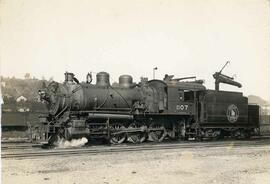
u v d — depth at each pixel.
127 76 19.14
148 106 19.23
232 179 10.14
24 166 10.97
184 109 20.47
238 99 23.12
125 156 13.08
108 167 11.06
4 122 22.31
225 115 22.03
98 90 17.72
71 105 16.91
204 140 21.31
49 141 16.52
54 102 16.84
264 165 12.15
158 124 19.83
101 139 19.41
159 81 20.19
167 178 9.95
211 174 10.66
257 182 9.91
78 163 11.54
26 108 29.08
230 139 22.41
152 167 11.30
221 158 13.34
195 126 20.75
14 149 14.85
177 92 20.25
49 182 9.21
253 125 24.45
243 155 14.19
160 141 19.70
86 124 16.89
